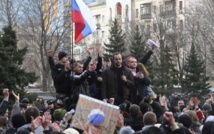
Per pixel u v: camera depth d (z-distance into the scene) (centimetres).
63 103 1432
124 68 1431
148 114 1015
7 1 6022
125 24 8000
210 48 5959
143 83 1459
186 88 5234
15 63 2989
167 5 7875
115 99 1413
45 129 902
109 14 10431
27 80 2975
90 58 1524
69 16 6209
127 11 9819
